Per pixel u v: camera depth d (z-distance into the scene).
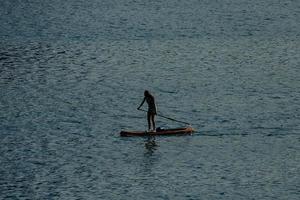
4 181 127.25
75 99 187.62
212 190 122.44
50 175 130.12
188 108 177.00
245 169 131.88
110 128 159.62
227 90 197.88
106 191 122.44
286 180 126.31
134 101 185.75
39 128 160.12
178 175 129.50
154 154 140.88
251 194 120.31
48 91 196.75
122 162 136.62
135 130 158.25
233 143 146.88
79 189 123.38
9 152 143.00
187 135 152.25
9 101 185.12
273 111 172.50
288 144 145.50
